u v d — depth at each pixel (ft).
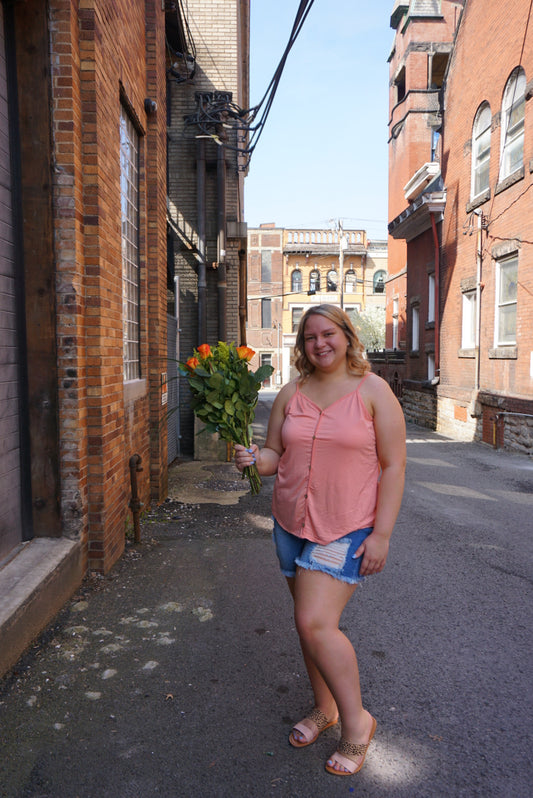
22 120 11.98
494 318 41.63
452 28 72.33
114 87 14.79
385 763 7.49
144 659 10.05
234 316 37.35
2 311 11.46
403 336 79.56
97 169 12.91
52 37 12.00
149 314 20.90
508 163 39.68
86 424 13.28
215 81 37.47
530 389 35.96
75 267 12.34
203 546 16.58
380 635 11.16
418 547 16.98
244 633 11.09
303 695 9.05
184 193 36.83
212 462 33.04
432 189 56.54
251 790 6.98
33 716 8.38
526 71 36.06
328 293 129.08
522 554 16.39
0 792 6.88
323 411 7.49
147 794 6.88
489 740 7.97
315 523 7.32
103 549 13.74
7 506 11.76
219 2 37.45
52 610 11.40
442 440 45.50
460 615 12.13
